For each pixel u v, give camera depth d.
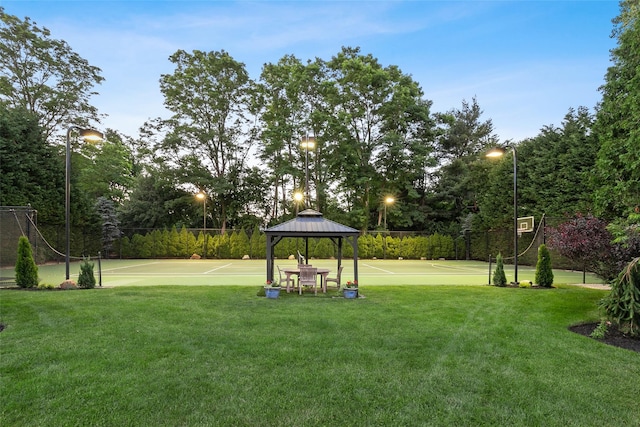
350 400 3.51
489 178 28.97
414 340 5.48
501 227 26.12
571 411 3.33
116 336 5.57
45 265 21.92
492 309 7.83
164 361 4.50
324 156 34.22
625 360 4.69
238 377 4.02
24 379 3.91
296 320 6.72
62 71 28.09
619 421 3.16
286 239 31.14
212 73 35.25
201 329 6.03
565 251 9.74
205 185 35.38
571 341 5.52
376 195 36.69
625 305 5.87
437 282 13.46
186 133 34.75
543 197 22.16
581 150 20.11
